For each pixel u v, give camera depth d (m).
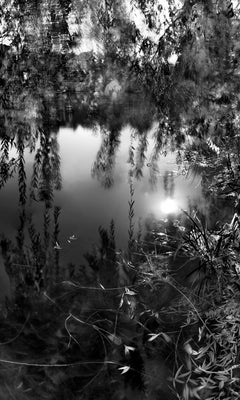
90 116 5.77
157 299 2.16
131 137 5.12
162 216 3.14
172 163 4.28
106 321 2.01
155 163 4.30
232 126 4.39
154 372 1.73
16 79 5.60
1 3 5.32
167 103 4.84
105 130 5.44
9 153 4.54
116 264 2.51
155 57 5.08
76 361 1.78
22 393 1.63
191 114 4.60
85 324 1.99
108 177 3.97
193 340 1.86
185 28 4.48
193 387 1.66
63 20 5.34
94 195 3.56
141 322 2.00
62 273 2.41
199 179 3.81
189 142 4.57
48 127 5.46
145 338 1.90
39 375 1.71
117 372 1.73
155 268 2.41
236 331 1.78
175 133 4.71
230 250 2.34
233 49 4.33
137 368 1.75
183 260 2.49
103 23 5.27
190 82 4.54
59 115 5.69
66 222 3.06
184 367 1.75
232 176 3.64
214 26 4.29
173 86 4.73
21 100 5.57
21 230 2.94
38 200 3.46
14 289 2.25
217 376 1.63
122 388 1.66
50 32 5.44
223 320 1.86
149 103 5.25
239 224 2.54
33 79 5.64
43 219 3.11
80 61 5.61
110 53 5.45
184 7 4.45
